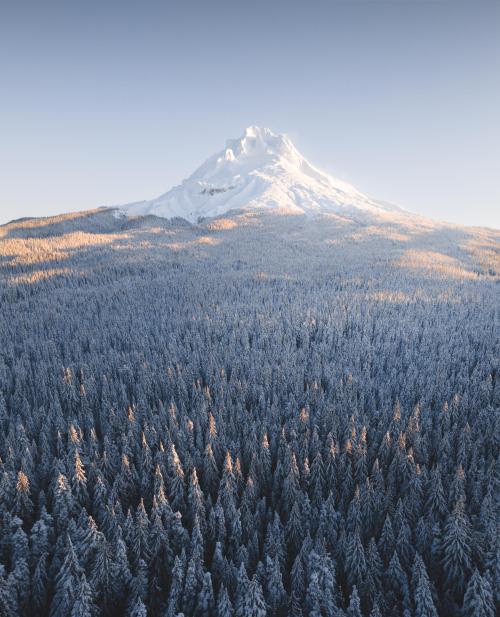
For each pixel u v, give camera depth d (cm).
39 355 11388
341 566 5119
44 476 6706
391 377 9681
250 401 9044
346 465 6644
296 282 18625
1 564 4969
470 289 17262
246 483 6400
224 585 4934
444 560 4947
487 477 5916
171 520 5588
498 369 9706
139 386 9300
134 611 4484
